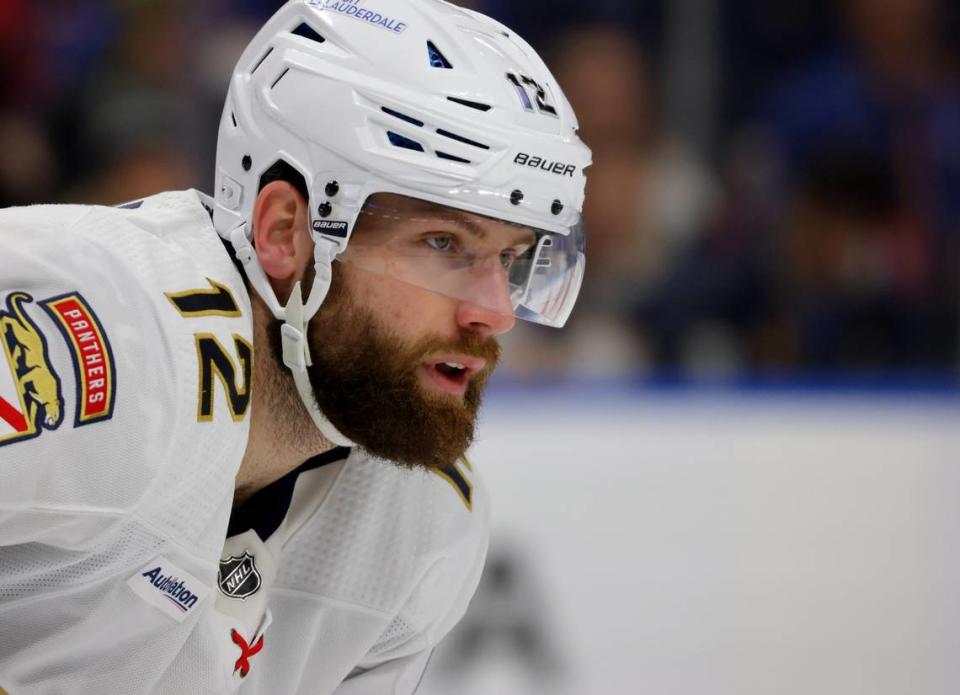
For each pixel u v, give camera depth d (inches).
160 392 186.4
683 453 392.8
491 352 214.4
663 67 514.3
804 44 516.4
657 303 468.1
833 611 399.2
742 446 396.2
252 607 221.6
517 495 385.1
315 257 206.7
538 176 205.6
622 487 389.1
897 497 402.6
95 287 186.7
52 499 178.9
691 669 390.9
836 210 497.7
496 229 210.1
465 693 379.6
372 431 211.2
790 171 506.3
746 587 395.2
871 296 483.8
